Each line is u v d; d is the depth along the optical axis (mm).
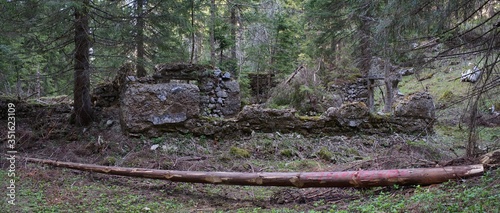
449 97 13297
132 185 5734
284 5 16859
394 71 12836
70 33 7660
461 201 3607
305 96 11500
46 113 8773
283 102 11688
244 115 8273
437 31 5406
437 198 3855
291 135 8367
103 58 8461
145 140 7504
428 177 4523
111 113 8664
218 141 8008
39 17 7242
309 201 4969
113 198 5094
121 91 8352
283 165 7070
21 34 7527
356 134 8805
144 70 9531
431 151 7363
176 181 5547
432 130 9297
